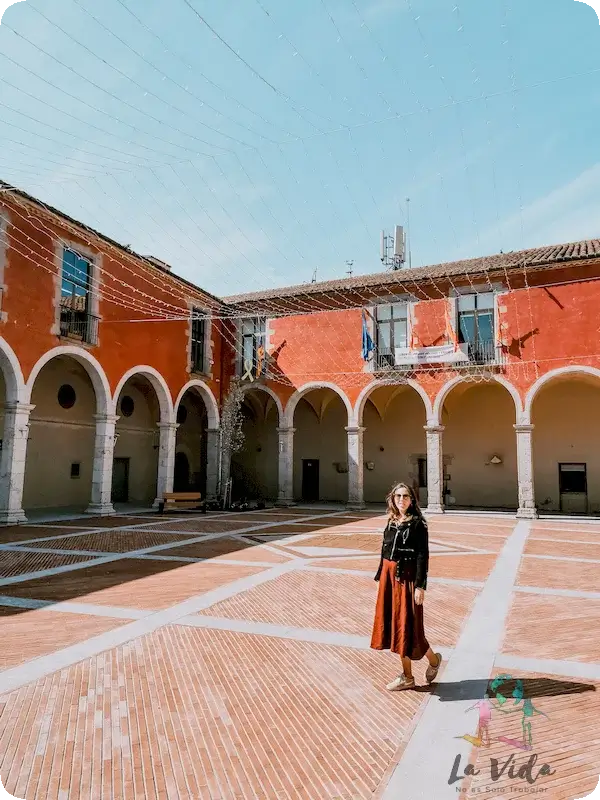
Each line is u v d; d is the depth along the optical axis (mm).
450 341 19078
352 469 20266
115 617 6004
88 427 20562
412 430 23969
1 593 7070
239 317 22406
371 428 24703
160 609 6332
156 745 3340
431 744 3365
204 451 26281
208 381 22047
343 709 3840
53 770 3057
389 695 4078
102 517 16328
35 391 18344
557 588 7566
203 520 16078
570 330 17609
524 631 5605
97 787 2896
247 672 4500
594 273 17609
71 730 3514
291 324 22047
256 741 3396
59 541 11508
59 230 15328
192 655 4867
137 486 22750
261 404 26484
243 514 18188
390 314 20469
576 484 20609
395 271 22922
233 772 3049
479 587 7629
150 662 4684
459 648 5094
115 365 17266
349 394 20641
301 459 26000
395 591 4195
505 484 22031
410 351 19594
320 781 2961
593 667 4621
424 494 23438
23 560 9312
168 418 19484
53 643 5137
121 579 7898
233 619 5969
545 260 17641
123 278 17750
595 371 17125
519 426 17922
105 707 3838
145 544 11227
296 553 10219
